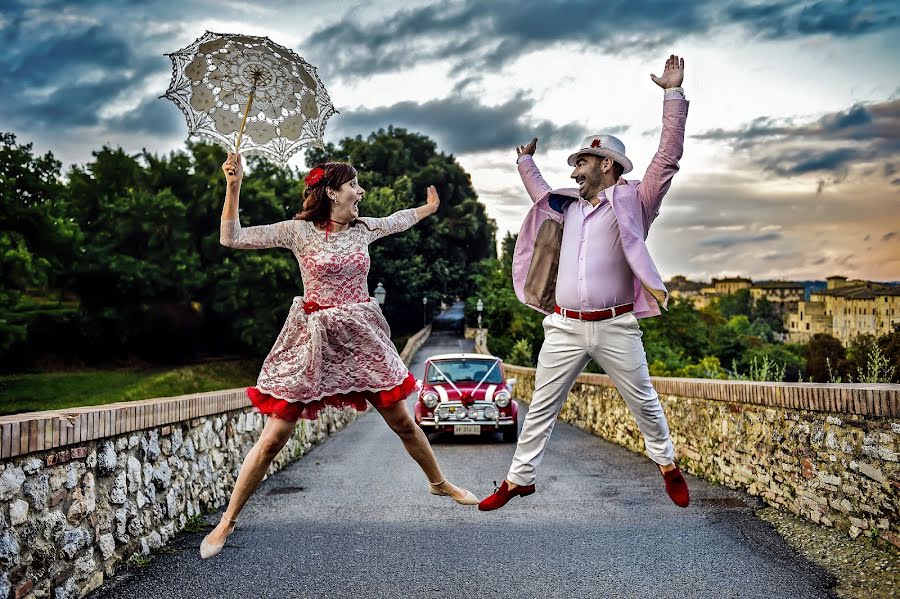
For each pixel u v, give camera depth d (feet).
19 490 13.01
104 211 181.16
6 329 131.95
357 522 21.62
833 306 441.27
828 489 18.44
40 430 13.46
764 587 14.62
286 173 200.44
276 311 178.09
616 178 14.42
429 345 227.81
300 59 14.05
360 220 13.87
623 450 38.81
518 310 185.26
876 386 17.61
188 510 21.47
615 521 21.07
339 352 13.38
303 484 28.91
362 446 42.57
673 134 13.69
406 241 254.68
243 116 13.91
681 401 30.40
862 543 16.69
